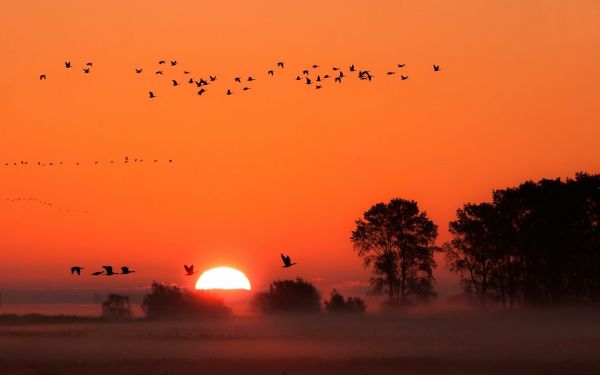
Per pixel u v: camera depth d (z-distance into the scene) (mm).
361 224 164250
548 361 80375
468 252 160250
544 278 155875
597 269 151375
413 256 161125
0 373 76875
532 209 152500
